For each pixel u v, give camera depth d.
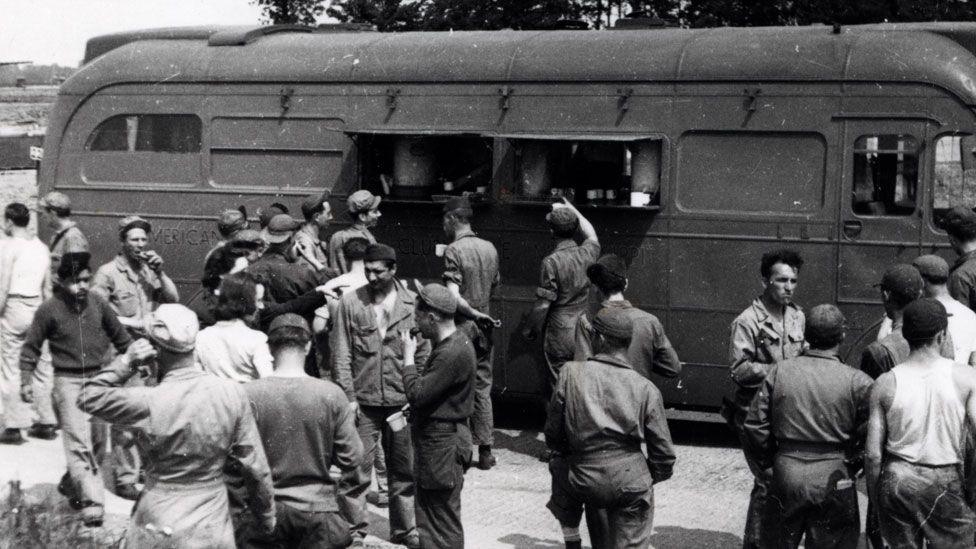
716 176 11.16
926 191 10.55
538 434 11.95
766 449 6.87
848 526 6.70
